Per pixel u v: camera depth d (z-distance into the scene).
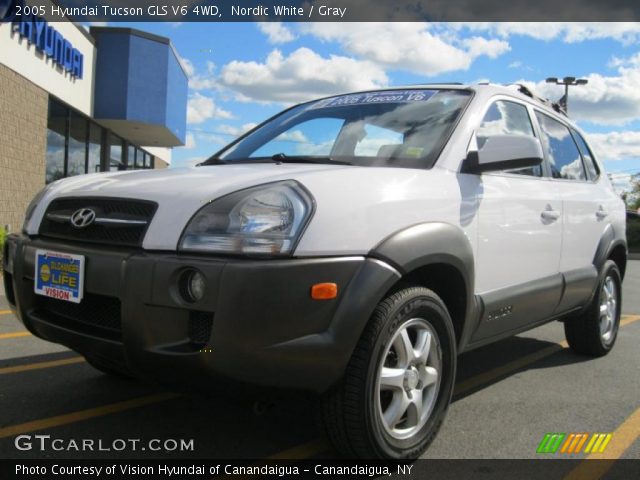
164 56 16.45
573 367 4.55
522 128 3.88
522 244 3.50
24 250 2.76
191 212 2.34
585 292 4.36
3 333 5.06
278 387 2.28
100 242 2.49
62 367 4.07
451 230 2.82
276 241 2.24
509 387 3.99
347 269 2.35
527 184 3.68
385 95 3.76
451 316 3.06
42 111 12.25
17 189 11.27
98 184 2.78
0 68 10.40
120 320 2.44
